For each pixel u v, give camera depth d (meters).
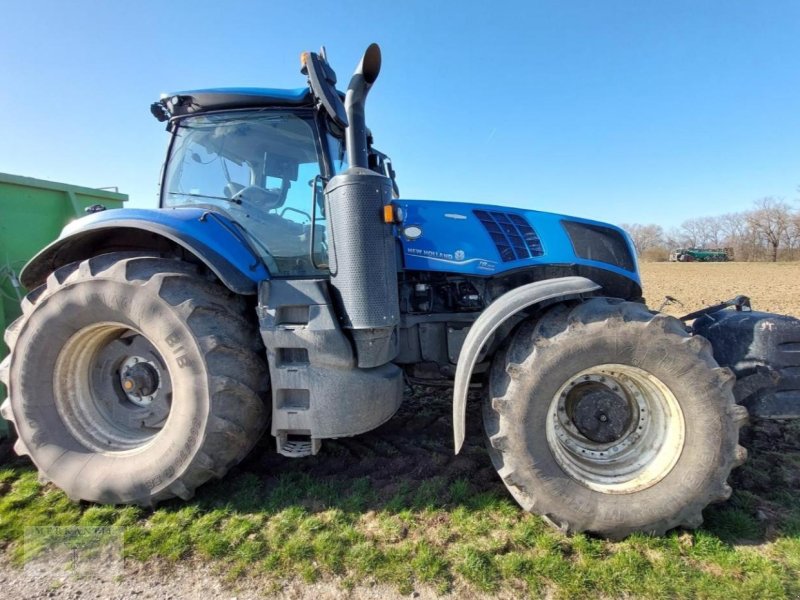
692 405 2.18
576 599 1.89
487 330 2.36
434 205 2.98
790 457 2.98
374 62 2.53
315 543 2.21
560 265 3.01
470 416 3.71
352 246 2.46
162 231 2.49
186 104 2.95
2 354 3.06
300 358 2.52
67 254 2.85
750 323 2.48
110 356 2.75
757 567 2.02
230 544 2.23
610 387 2.46
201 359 2.38
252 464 3.00
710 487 2.17
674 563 2.04
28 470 2.87
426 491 2.62
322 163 2.91
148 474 2.43
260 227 2.92
